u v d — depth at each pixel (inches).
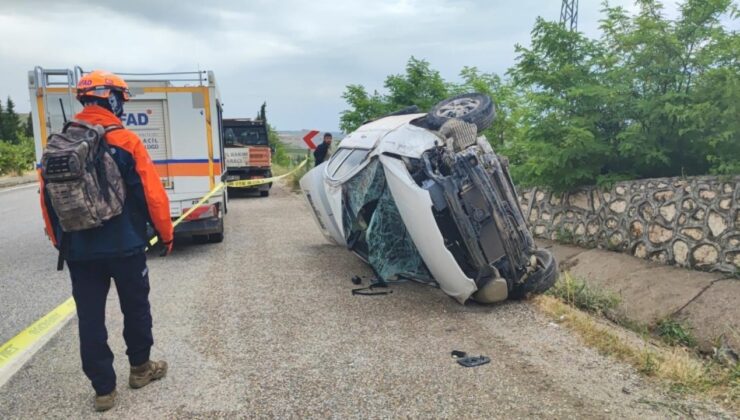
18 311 239.5
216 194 363.6
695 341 244.2
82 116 140.7
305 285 265.4
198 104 354.9
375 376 161.6
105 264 140.4
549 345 181.3
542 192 431.5
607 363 165.6
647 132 358.0
